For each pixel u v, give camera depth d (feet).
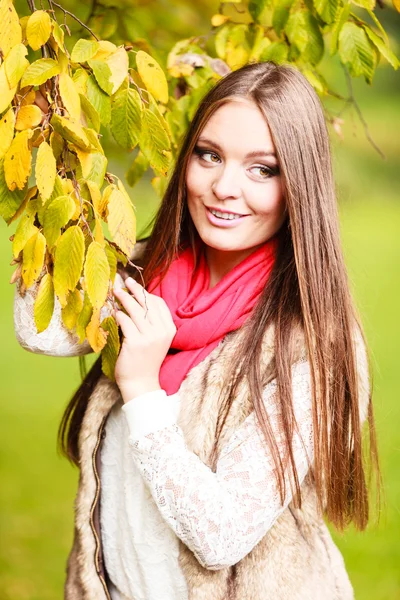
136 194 46.06
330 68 11.96
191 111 8.56
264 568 6.06
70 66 5.71
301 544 6.22
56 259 5.30
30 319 6.61
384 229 48.16
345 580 6.70
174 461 5.64
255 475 5.63
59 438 7.40
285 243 6.33
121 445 6.61
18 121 5.35
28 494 18.97
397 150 61.05
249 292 6.24
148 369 5.95
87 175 5.47
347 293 6.25
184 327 6.19
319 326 6.00
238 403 5.91
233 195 6.01
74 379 25.32
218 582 6.02
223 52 8.55
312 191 6.10
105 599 6.61
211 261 6.70
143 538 6.29
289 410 5.74
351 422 6.18
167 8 12.03
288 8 7.89
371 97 70.03
